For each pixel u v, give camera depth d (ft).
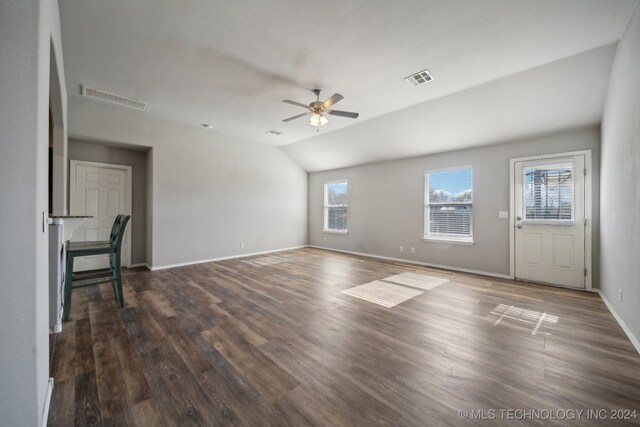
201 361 6.51
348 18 7.44
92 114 13.51
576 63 9.52
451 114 13.74
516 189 14.21
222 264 17.78
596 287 12.00
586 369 6.17
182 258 17.33
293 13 7.25
